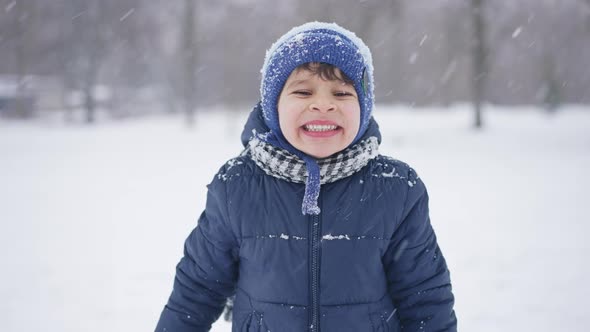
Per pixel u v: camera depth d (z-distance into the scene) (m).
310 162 1.38
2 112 32.19
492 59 22.88
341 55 1.40
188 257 1.62
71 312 3.43
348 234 1.42
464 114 24.47
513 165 10.11
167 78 38.31
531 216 5.71
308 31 1.49
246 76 26.38
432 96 38.81
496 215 5.79
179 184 8.24
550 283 3.75
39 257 4.54
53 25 31.41
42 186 8.21
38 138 17.94
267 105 1.48
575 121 19.81
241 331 1.48
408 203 1.50
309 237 1.42
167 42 34.69
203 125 23.50
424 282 1.53
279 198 1.45
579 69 29.23
